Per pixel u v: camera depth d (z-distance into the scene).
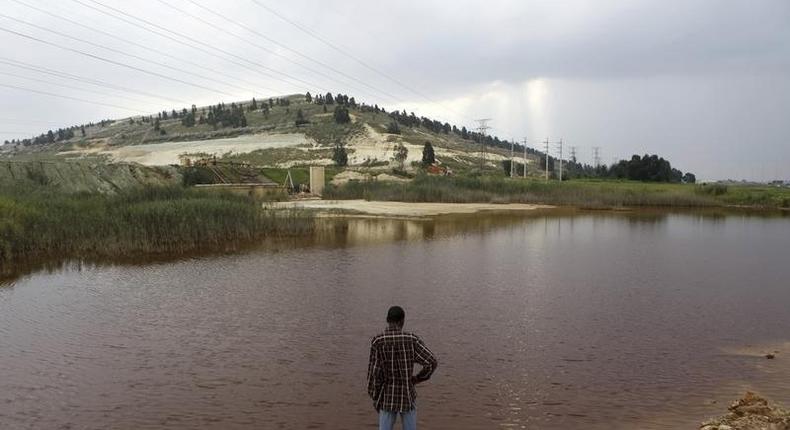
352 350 12.11
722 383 10.34
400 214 49.59
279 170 83.81
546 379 10.48
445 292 18.31
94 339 12.88
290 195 66.88
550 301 17.25
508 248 29.80
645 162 129.62
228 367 10.99
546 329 14.02
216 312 15.43
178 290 18.36
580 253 28.31
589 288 19.38
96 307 15.98
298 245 29.78
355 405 9.15
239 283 19.55
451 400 9.45
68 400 9.32
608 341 13.04
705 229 42.91
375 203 61.81
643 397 9.62
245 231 32.09
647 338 13.34
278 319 14.70
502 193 73.75
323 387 9.96
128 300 16.88
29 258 24.61
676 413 8.93
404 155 161.00
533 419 8.68
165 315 15.09
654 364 11.42
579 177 150.75
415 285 19.41
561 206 69.00
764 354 12.18
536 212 58.00
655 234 38.62
